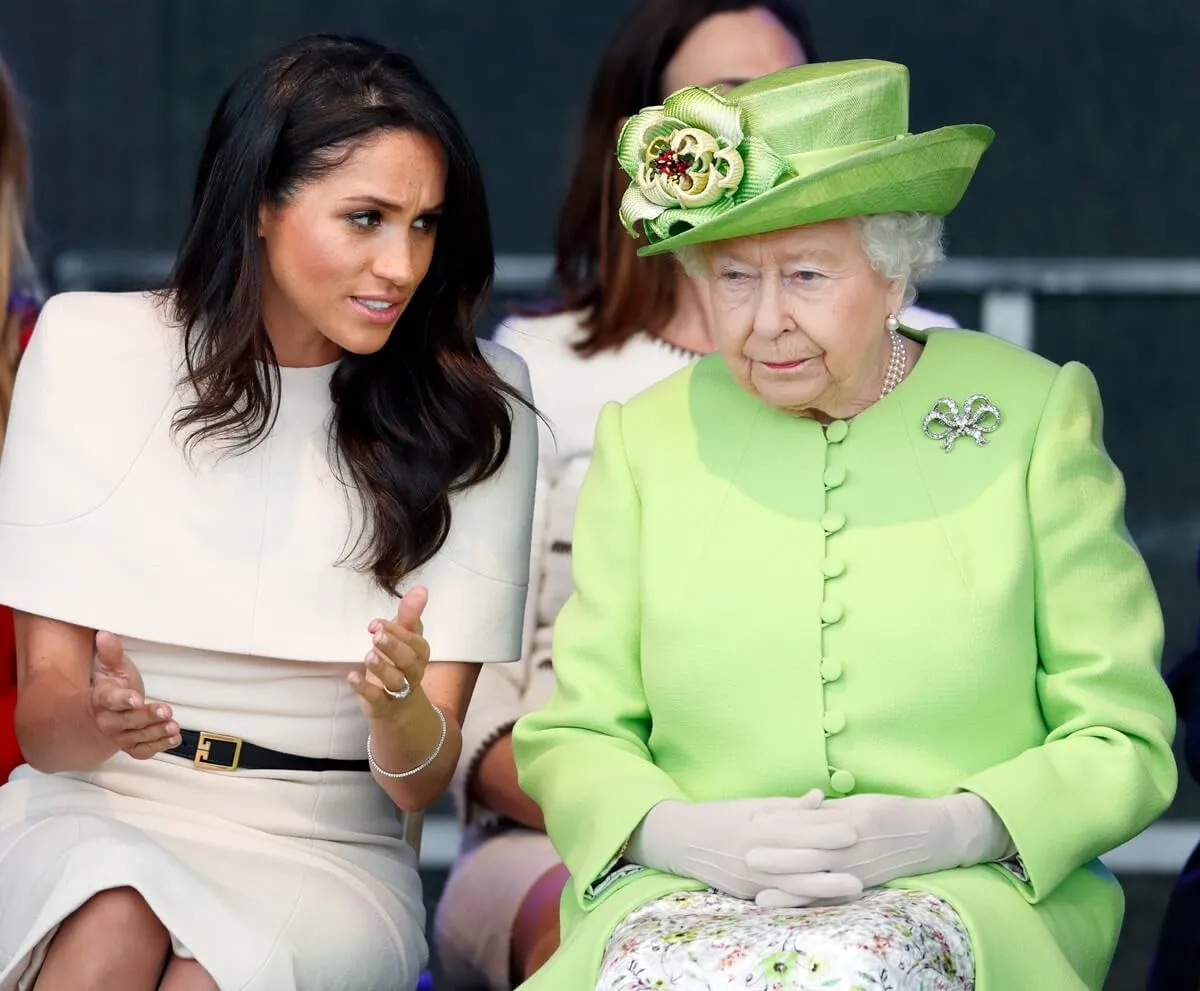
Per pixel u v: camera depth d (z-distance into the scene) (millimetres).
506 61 27188
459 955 14234
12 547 12180
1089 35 26547
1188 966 12344
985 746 10883
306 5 27078
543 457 15328
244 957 11141
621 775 11039
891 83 10945
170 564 12156
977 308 26094
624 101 15680
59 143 26969
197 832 12008
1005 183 26703
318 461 12398
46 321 12547
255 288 11984
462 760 14648
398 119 11664
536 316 15977
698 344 15398
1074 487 11055
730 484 11328
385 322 11789
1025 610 10875
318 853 12195
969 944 9812
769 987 9305
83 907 11000
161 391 12344
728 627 11031
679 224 10930
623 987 9586
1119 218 26625
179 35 27000
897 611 10828
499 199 27312
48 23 26891
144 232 27078
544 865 13969
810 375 10820
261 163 11711
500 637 12602
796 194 10273
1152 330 25906
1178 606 25406
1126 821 10625
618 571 11609
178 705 12258
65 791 12211
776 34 15648
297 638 12180
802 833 10070
